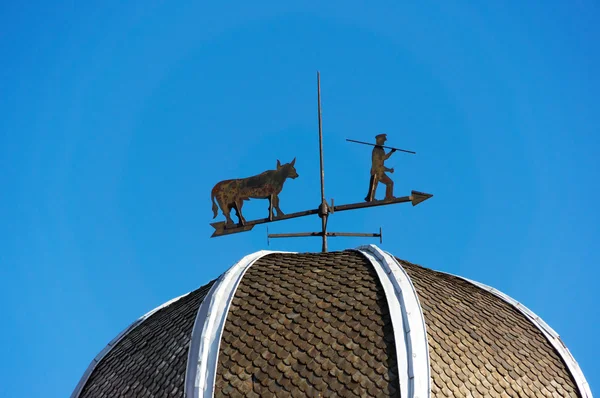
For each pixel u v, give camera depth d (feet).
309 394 119.24
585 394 131.44
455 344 126.72
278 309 128.36
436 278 139.74
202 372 122.83
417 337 123.03
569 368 132.87
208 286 140.67
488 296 141.28
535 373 129.80
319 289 130.62
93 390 139.44
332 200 150.61
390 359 121.08
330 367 121.08
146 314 148.25
